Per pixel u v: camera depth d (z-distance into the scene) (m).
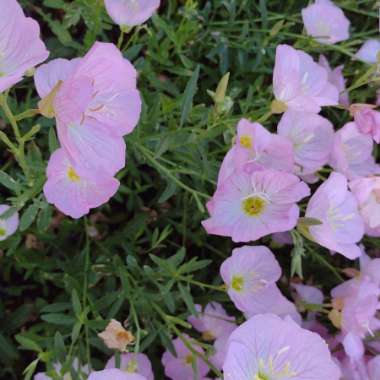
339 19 0.83
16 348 0.76
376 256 0.85
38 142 0.80
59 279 0.78
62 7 0.79
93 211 0.83
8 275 0.80
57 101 0.61
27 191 0.71
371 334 0.74
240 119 0.73
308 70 0.76
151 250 0.81
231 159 0.68
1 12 0.62
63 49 0.83
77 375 0.70
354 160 0.78
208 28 0.85
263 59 0.85
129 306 0.78
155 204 0.84
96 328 0.71
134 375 0.67
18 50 0.62
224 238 0.84
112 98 0.65
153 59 0.83
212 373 0.79
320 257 0.79
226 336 0.76
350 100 0.86
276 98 0.73
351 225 0.74
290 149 0.71
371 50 0.84
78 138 0.63
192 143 0.74
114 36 0.88
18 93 0.85
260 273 0.74
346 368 0.76
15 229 0.75
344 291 0.76
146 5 0.73
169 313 0.78
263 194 0.70
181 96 0.77
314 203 0.72
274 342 0.68
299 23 0.90
